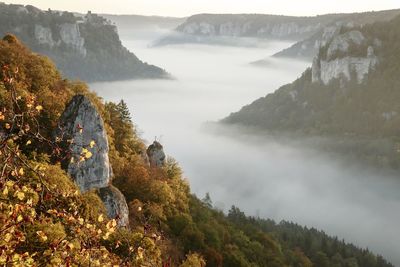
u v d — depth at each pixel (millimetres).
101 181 53438
